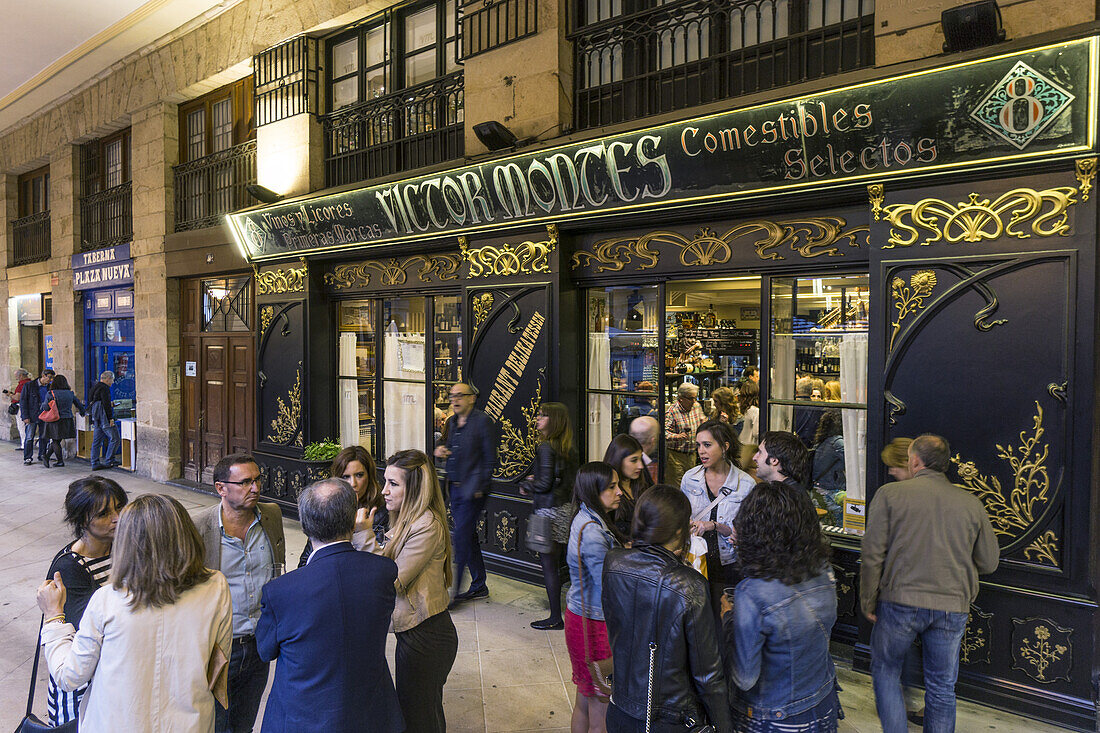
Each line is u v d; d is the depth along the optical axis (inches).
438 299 238.8
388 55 246.2
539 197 190.9
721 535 131.9
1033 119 121.5
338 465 132.8
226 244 299.9
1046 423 127.6
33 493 327.3
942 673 110.6
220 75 296.7
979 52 123.6
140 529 76.2
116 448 395.2
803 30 164.1
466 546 184.5
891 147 137.1
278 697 78.0
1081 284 123.7
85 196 406.9
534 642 164.2
